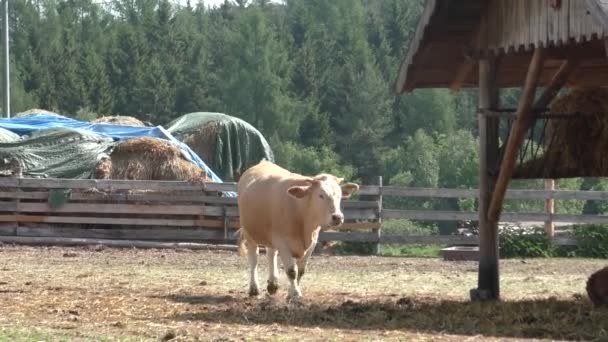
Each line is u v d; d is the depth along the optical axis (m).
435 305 13.92
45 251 22.84
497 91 14.19
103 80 81.56
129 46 85.62
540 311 12.91
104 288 15.81
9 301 13.91
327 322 12.29
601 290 13.12
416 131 70.31
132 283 16.66
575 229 25.12
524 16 12.97
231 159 31.05
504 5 13.41
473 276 18.83
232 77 78.25
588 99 14.21
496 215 14.20
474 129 80.06
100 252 22.89
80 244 24.19
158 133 28.97
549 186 24.95
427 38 13.84
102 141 27.20
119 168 26.09
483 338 11.11
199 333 11.17
